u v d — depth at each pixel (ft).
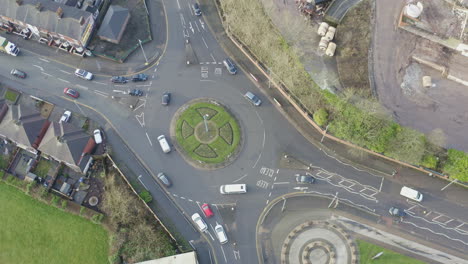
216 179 357.82
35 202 357.41
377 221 337.11
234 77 394.73
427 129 348.18
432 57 371.56
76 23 389.80
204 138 371.15
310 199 347.36
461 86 363.15
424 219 334.85
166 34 416.05
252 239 337.31
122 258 333.01
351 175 352.69
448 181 342.44
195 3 423.64
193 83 394.52
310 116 361.51
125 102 389.39
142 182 359.05
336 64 372.79
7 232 349.00
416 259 323.78
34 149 365.40
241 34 396.16
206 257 333.83
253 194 351.46
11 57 409.90
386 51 375.25
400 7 390.01
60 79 400.26
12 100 392.06
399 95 360.48
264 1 400.26
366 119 336.90
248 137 370.94
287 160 360.89
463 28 376.48
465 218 333.42
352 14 388.37
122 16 408.67
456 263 321.11
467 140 342.23
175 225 344.28
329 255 328.49
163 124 379.55
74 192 357.82
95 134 371.56
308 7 387.75
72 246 342.85
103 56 405.18
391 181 348.18
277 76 371.15
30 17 398.21
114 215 341.21
